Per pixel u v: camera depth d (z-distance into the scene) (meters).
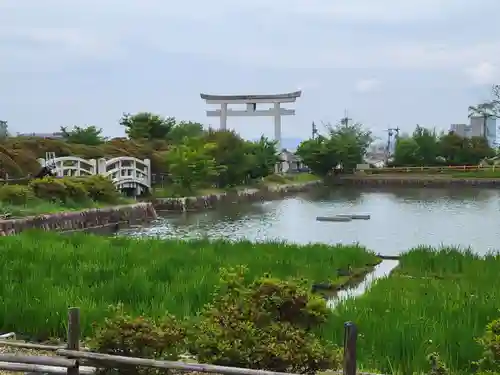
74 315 7.53
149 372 7.48
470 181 74.00
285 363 7.29
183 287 13.20
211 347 7.45
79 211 36.84
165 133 76.69
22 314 11.28
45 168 41.44
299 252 20.00
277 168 83.19
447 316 11.14
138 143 67.25
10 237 20.97
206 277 14.30
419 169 83.44
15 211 34.09
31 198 37.41
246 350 7.34
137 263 16.48
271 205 53.56
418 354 9.38
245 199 58.81
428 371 8.98
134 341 7.62
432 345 9.59
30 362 7.33
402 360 9.41
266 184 67.94
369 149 114.31
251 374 6.80
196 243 21.16
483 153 87.06
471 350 9.30
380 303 12.36
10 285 12.85
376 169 84.94
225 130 65.31
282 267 16.77
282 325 7.68
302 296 7.99
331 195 64.62
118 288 12.84
